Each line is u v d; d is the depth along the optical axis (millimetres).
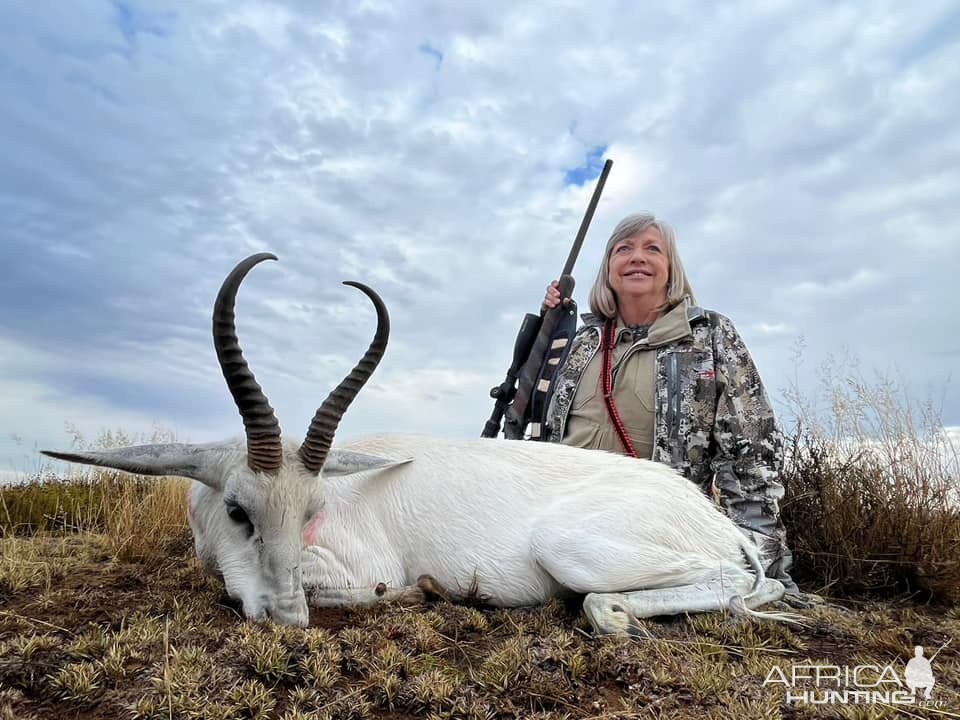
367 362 1062
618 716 746
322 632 903
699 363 1490
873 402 1695
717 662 911
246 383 974
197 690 748
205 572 1187
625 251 1638
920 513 1433
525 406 1739
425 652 926
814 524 1526
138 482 2297
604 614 1018
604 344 1627
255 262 984
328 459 1121
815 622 1095
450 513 1190
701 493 1267
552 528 1132
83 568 1344
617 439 1561
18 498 2047
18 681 773
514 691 797
